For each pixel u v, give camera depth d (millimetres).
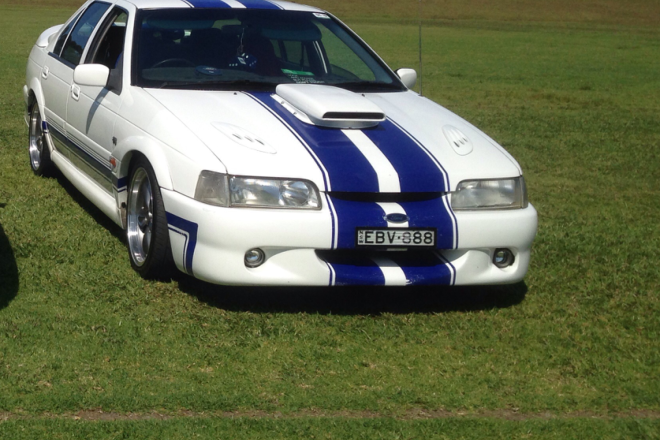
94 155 5312
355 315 4328
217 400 3279
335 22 5922
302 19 5715
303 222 4016
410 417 3275
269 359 3736
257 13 5586
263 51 5312
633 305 4781
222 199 4035
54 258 4891
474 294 4777
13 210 5777
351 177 4094
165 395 3303
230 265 4043
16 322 3934
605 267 5418
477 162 4402
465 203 4277
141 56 5074
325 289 4668
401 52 23609
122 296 4383
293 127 4391
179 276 4645
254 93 4898
